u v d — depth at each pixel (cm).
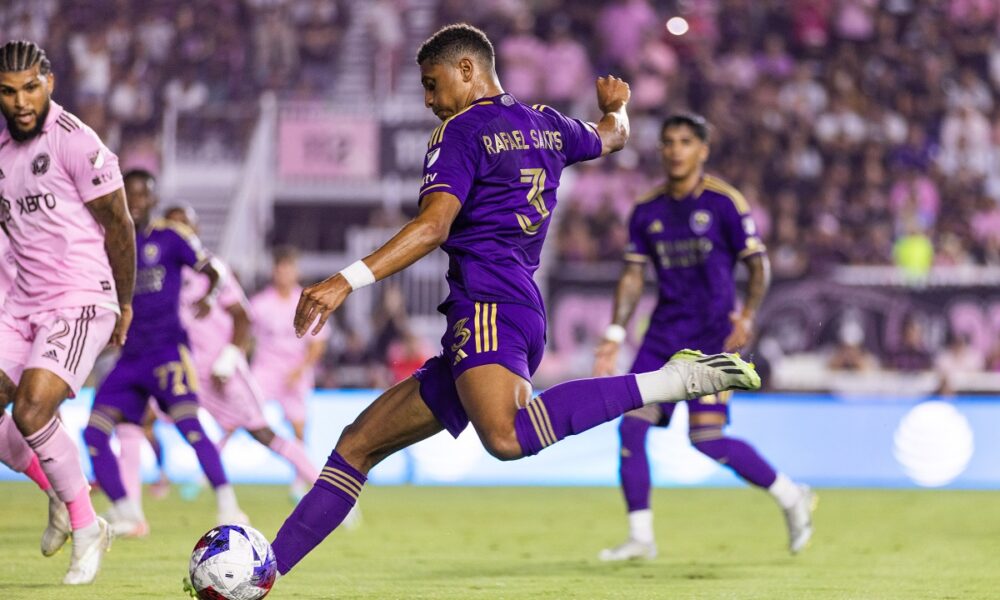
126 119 7562
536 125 1591
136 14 7838
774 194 7294
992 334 5956
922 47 7956
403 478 5700
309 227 7069
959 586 2116
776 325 5944
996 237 7169
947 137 7669
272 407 5416
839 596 1956
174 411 2948
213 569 1491
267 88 7725
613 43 7806
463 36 1602
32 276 1900
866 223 7150
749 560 2588
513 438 1461
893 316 5969
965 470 5553
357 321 6412
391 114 7138
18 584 1950
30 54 1833
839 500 4572
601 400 1471
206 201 7194
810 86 7738
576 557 2627
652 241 2698
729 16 7944
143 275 2900
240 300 3238
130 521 2889
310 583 2069
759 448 5572
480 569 2350
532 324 1535
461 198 1489
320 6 7856
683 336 2684
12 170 1873
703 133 2669
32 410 1827
